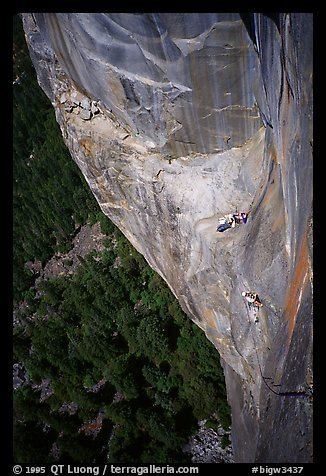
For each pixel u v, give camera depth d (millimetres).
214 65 12594
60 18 14578
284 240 12391
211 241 15828
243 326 14797
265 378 13430
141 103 15414
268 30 10508
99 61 14836
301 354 10492
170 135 15906
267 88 12078
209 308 17969
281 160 11953
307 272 10289
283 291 12367
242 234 15000
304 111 9617
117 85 15258
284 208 12211
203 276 17125
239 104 13898
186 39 12055
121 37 13242
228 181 16031
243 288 14266
